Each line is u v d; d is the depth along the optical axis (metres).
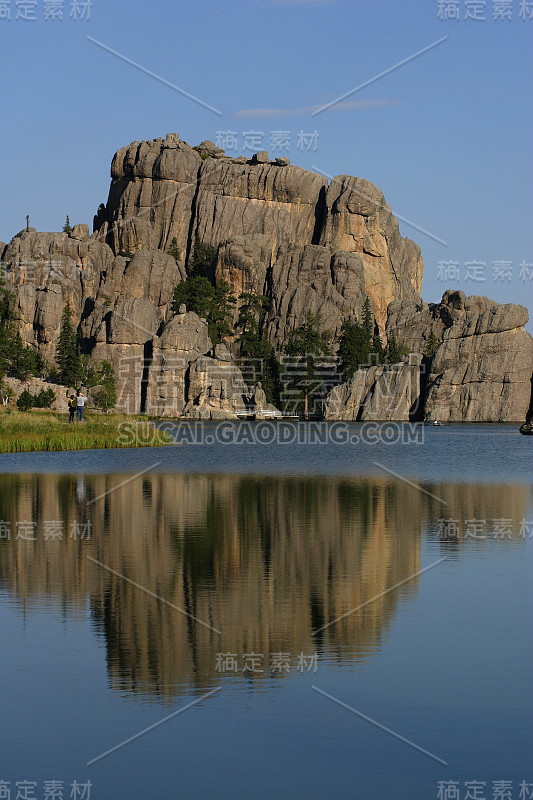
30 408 170.00
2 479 58.47
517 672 19.23
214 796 14.48
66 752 15.84
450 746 16.06
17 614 23.66
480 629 22.25
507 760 15.55
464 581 27.33
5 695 18.22
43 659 20.17
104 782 14.87
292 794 14.50
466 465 79.00
